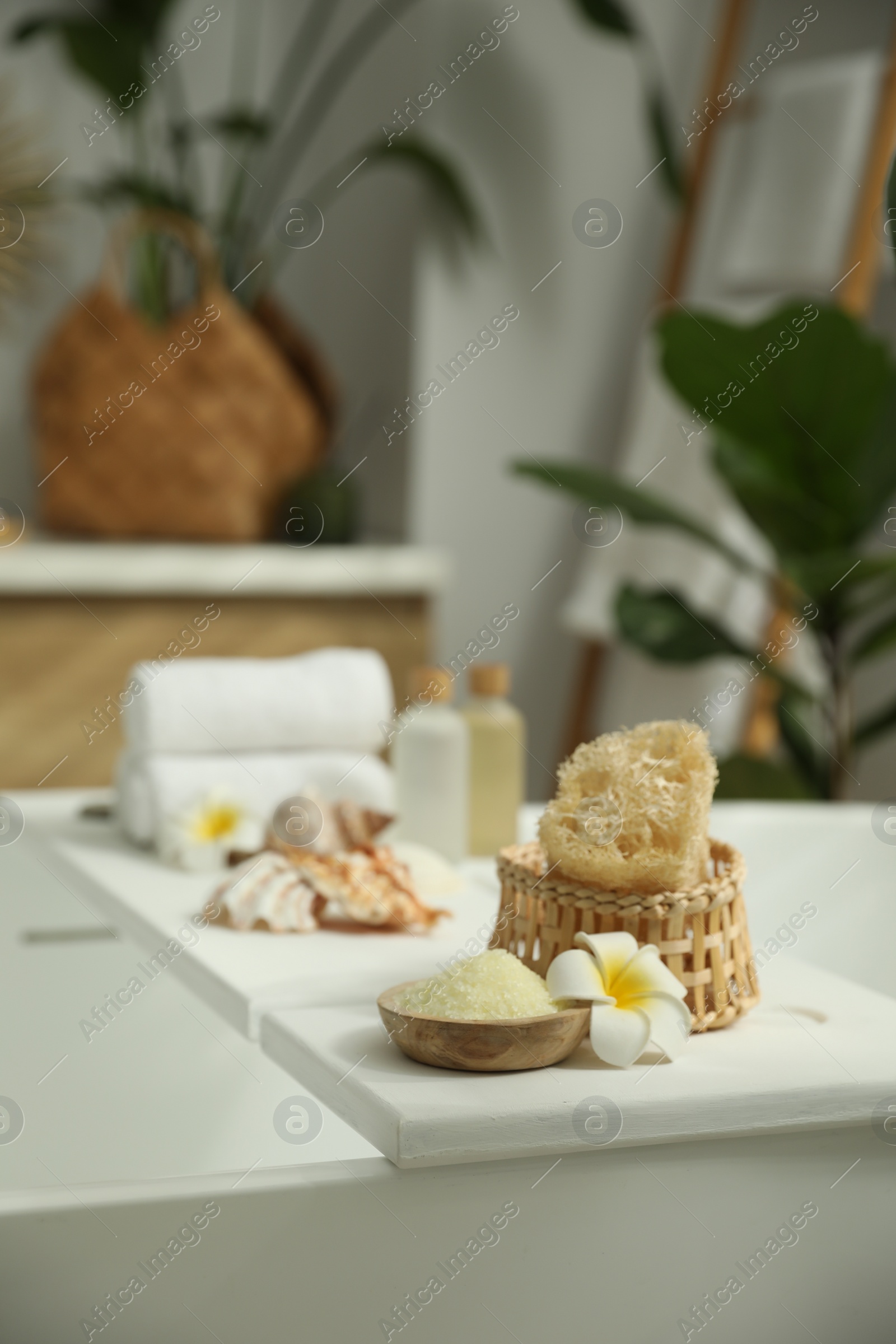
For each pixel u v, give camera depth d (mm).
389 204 3016
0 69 2922
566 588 3197
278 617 2676
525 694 3184
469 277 2992
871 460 2344
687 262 3002
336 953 1650
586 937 1477
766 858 1892
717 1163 1443
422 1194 1410
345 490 2824
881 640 2381
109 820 1978
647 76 2867
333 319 3266
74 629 2529
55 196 2777
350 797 1907
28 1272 1388
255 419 2730
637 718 2939
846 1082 1441
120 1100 1785
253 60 3162
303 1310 1407
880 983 1889
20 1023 1860
